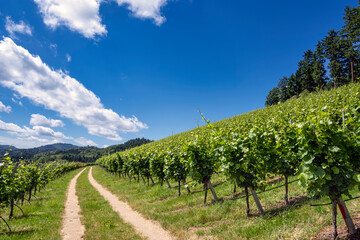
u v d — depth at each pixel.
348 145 4.60
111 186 22.08
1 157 9.80
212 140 9.86
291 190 8.62
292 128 6.59
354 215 5.34
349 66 54.28
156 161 17.00
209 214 8.17
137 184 20.91
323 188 4.56
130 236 7.23
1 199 9.90
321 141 4.48
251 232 5.79
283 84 84.75
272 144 8.27
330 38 57.25
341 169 4.57
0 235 7.76
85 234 7.74
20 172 13.99
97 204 13.05
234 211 8.19
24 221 9.53
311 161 4.59
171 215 9.05
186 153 11.05
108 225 8.39
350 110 7.12
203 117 9.76
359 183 4.48
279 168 7.68
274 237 5.12
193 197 11.54
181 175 13.29
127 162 24.75
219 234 6.20
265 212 7.21
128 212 11.07
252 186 7.38
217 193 11.25
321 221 5.38
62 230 8.48
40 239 7.26
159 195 13.82
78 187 22.84
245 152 7.32
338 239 4.41
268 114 20.56
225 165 7.84
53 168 32.88
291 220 5.81
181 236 6.88
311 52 72.75
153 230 7.96
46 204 13.38
